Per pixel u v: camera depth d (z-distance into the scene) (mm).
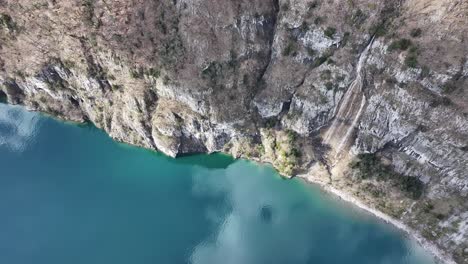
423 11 107062
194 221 124062
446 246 110688
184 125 130500
